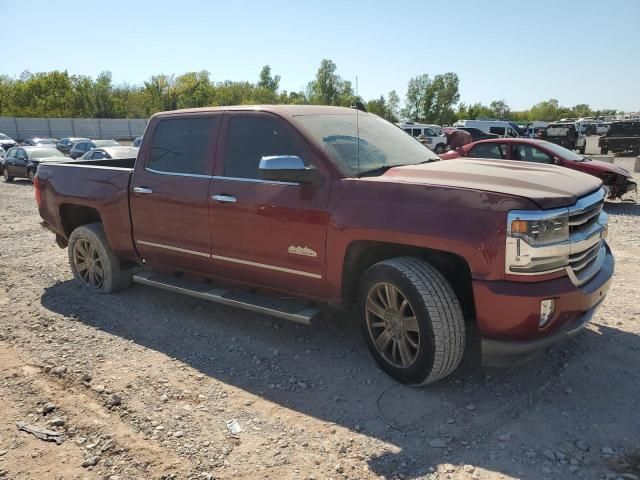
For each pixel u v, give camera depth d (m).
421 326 3.50
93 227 5.91
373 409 3.50
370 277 3.78
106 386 3.88
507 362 3.41
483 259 3.26
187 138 4.90
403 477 2.85
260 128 4.41
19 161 22.52
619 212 11.90
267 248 4.25
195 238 4.77
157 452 3.10
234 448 3.13
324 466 2.95
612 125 31.17
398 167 4.07
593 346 4.29
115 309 5.47
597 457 2.95
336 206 3.84
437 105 77.12
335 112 4.74
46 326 5.07
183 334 4.81
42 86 79.31
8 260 7.73
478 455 3.00
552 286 3.28
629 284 5.92
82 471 2.96
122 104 83.62
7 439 3.27
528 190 3.34
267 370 4.09
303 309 4.22
